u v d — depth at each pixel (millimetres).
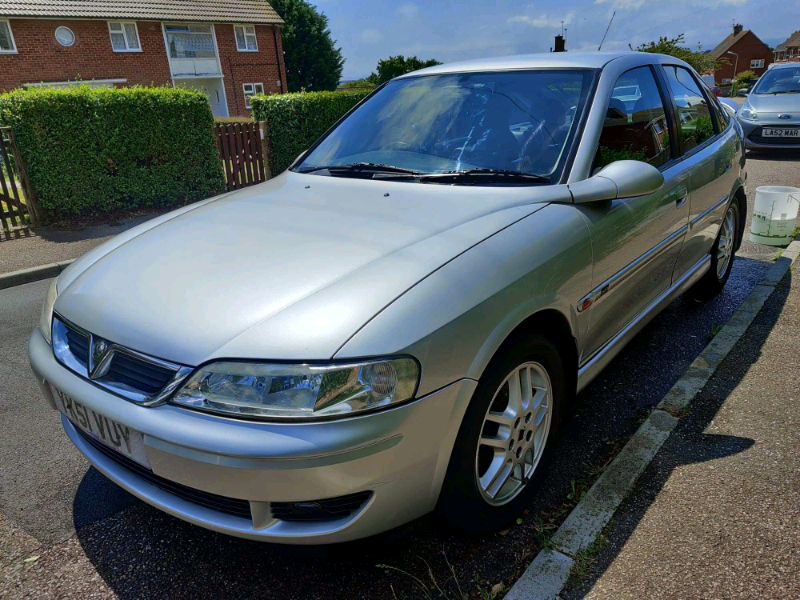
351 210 2330
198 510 1782
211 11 30406
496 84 2893
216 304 1781
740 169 4277
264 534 1684
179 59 29734
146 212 8555
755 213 5586
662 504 2209
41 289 5566
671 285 3344
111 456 2012
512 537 2139
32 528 2295
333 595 1928
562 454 2611
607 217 2424
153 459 1715
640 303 2945
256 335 1647
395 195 2439
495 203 2256
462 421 1830
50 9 25266
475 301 1815
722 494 2240
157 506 1854
